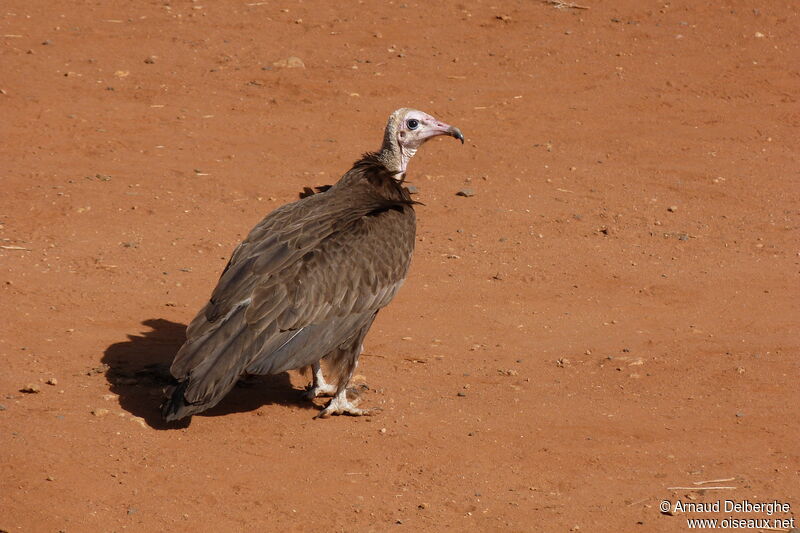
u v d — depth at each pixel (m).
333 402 11.89
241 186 20.38
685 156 23.81
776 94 27.86
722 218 20.45
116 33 29.11
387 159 13.50
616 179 22.30
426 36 30.62
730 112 26.61
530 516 9.86
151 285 15.46
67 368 12.43
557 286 16.72
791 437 11.63
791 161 23.81
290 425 11.61
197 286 15.57
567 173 22.48
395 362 13.51
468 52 29.67
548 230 19.30
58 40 28.11
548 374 13.37
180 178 20.45
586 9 33.19
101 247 16.77
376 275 11.82
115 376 12.32
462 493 10.26
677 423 11.95
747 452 11.26
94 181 19.81
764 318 15.58
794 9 33.38
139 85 25.59
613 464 10.93
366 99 25.94
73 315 14.09
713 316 15.66
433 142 23.83
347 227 11.82
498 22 31.98
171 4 31.91
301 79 26.80
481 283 16.64
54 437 10.73
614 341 14.58
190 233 17.78
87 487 9.92
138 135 22.59
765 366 13.70
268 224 12.05
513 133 24.61
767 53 30.44
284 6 32.31
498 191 21.19
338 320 11.50
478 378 13.13
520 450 11.19
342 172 21.61
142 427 11.16
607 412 12.22
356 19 31.64
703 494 10.33
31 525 9.27
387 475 10.56
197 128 23.38
